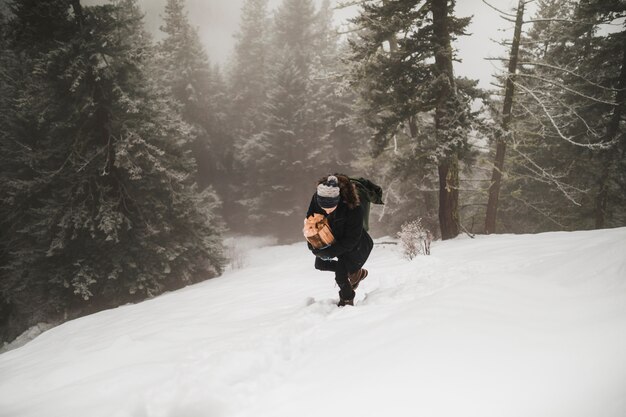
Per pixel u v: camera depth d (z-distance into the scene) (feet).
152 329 13.32
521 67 39.19
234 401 5.77
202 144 103.30
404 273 14.84
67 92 41.09
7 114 49.65
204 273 52.31
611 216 55.52
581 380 3.77
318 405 4.82
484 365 4.53
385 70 36.68
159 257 43.83
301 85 92.17
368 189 10.41
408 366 4.98
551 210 59.21
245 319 12.69
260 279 29.40
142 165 44.11
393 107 36.73
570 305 5.98
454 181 36.55
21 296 46.01
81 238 42.16
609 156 49.29
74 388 7.39
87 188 42.68
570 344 4.53
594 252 7.67
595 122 51.85
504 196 60.08
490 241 27.53
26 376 9.34
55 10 38.63
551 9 67.46
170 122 46.24
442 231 38.37
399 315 7.19
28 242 44.57
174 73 101.81
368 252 10.65
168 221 45.91
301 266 35.19
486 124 34.04
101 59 39.65
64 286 40.11
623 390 3.40
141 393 6.39
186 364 7.57
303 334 8.17
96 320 20.22
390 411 4.18
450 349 5.11
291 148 92.68
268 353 7.31
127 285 41.01
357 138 90.22
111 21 41.04
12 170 49.80
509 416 3.60
